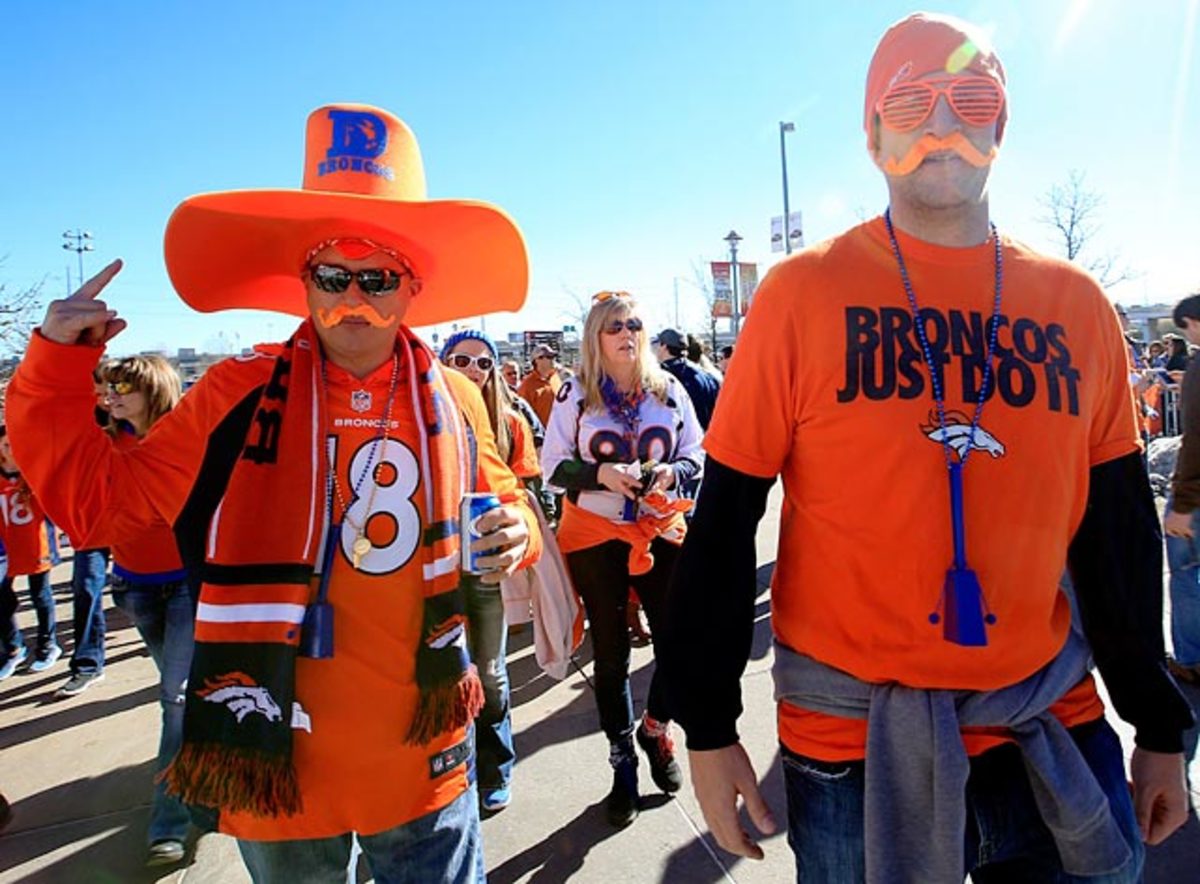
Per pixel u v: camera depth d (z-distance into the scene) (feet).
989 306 4.04
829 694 4.05
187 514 4.76
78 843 8.91
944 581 3.81
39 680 14.65
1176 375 29.25
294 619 4.49
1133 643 4.25
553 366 28.02
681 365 15.75
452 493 5.11
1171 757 4.25
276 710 4.39
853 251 4.18
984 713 3.86
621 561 8.98
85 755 11.20
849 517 3.93
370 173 5.14
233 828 4.75
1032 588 3.90
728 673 4.11
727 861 7.97
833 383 3.92
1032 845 4.10
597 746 10.62
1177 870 7.34
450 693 4.90
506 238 5.55
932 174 3.94
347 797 4.71
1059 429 3.91
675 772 9.24
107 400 10.48
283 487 4.64
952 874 3.71
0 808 8.37
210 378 5.03
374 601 4.83
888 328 3.94
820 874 4.09
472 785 5.36
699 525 4.23
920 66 3.87
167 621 8.61
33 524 15.31
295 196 4.74
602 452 9.21
